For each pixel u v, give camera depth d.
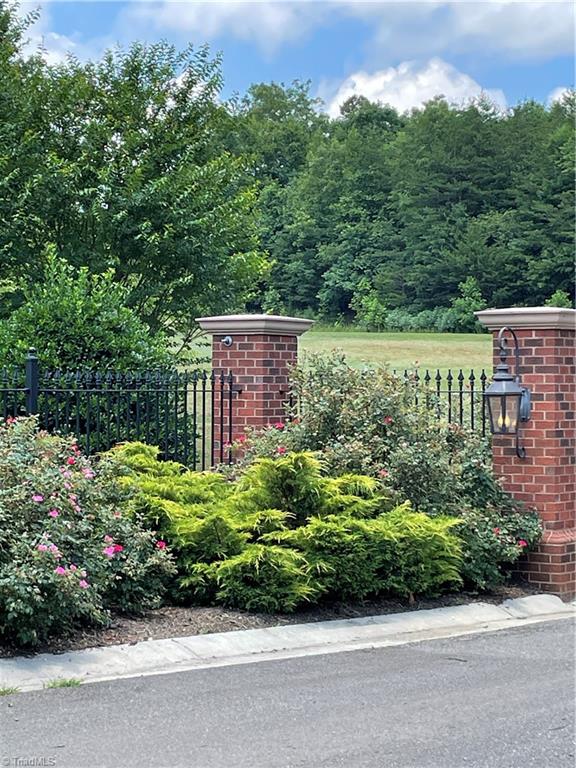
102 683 6.79
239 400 11.78
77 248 18.53
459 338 46.44
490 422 10.97
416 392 11.23
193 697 6.47
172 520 9.05
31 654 7.22
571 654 7.98
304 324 12.06
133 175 18.03
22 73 19.94
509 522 10.77
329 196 57.84
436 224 54.19
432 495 10.41
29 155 18.34
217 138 20.97
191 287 19.02
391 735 5.75
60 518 7.96
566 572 10.83
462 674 7.25
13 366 11.77
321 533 9.02
